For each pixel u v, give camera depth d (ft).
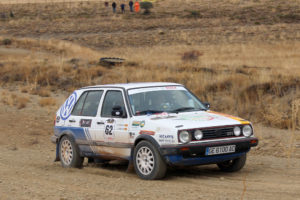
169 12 435.53
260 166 55.21
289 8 404.98
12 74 160.97
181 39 333.01
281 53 243.81
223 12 417.90
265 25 359.25
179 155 44.47
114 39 349.00
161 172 46.01
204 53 266.77
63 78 149.69
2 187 45.11
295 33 321.11
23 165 60.23
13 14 468.34
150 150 46.39
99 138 52.80
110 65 172.96
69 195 40.86
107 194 40.81
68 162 57.52
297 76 103.71
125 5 485.97
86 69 156.97
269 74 111.34
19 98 124.47
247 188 42.47
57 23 418.72
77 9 475.31
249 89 98.12
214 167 54.95
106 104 53.31
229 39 318.45
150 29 384.47
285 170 52.29
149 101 50.96
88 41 348.18
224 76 116.06
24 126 93.81
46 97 131.44
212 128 45.78
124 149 50.06
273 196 39.06
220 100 98.32
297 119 80.18
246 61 207.41
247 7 424.46
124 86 52.54
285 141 69.21
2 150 74.90
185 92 54.24
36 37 376.07
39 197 40.60
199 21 393.70
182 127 44.86
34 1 558.97
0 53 251.39
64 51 275.80
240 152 47.62
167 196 39.37
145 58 240.32
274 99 91.20
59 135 58.75
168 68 150.20
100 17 433.89
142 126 47.67
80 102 57.31
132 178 48.57
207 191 41.24
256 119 84.69
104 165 59.72
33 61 187.42
